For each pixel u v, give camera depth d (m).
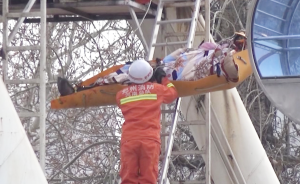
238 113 25.19
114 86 21.56
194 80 20.84
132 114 18.45
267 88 19.94
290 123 42.41
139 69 18.59
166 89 18.78
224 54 20.62
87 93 21.89
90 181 36.94
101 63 36.25
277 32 20.28
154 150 18.22
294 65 20.19
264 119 40.91
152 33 23.53
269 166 25.73
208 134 24.17
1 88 14.04
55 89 38.34
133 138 18.22
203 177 38.03
